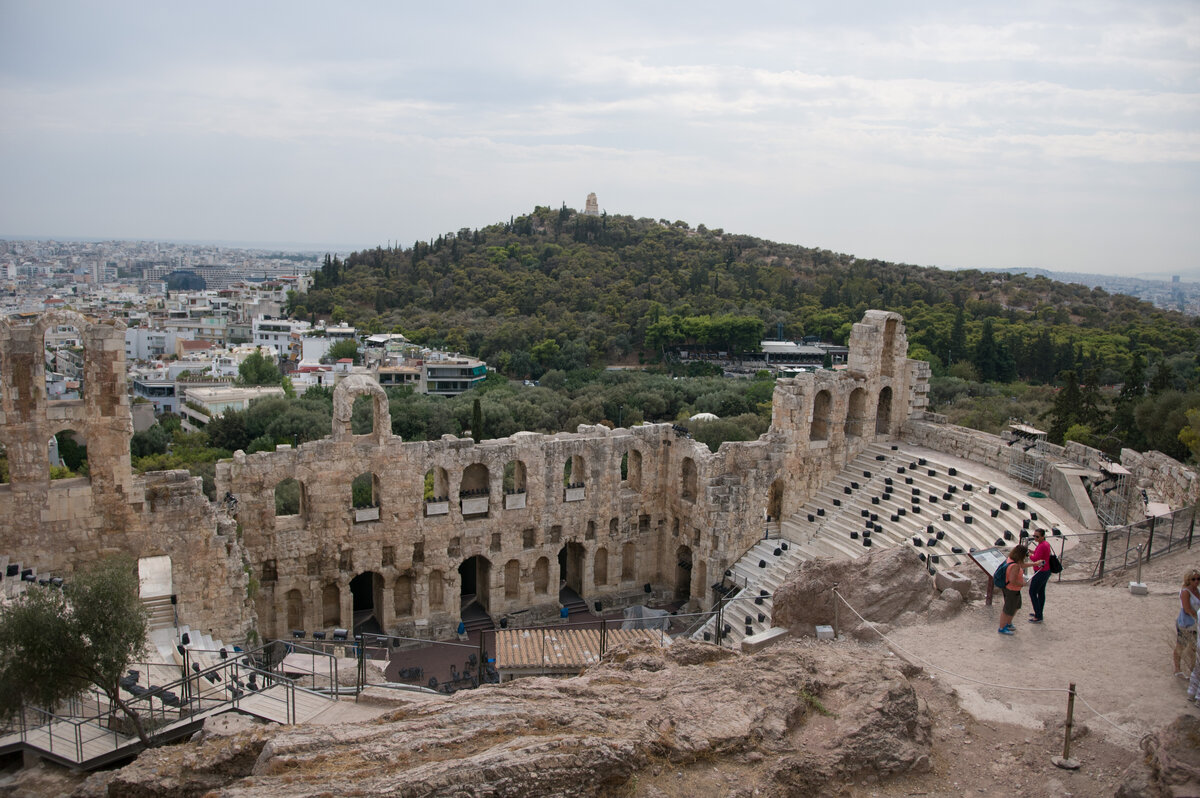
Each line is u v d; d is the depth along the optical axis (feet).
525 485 230.27
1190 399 230.27
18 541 159.53
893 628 103.91
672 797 68.18
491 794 65.92
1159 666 88.53
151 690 111.45
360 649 129.59
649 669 94.63
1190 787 61.16
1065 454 196.44
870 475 224.33
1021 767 73.92
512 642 176.35
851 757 72.74
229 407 423.23
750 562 216.54
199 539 170.40
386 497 205.57
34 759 106.01
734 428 368.48
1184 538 127.85
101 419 162.81
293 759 72.90
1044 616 104.27
